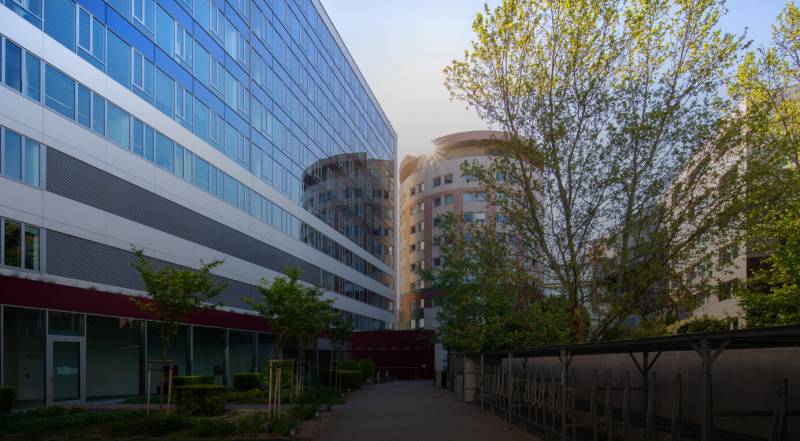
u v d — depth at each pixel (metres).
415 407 26.59
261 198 41.88
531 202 21.50
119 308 25.58
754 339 8.48
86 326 23.83
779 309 19.66
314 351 49.81
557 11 21.05
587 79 20.89
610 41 20.67
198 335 33.34
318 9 57.88
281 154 46.25
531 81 21.44
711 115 19.62
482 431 17.52
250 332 39.53
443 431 17.53
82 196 23.83
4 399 18.06
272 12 45.69
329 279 57.62
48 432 15.11
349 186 66.38
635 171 20.09
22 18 21.20
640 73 20.53
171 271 20.59
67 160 23.08
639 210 20.16
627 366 16.62
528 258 21.95
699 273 20.16
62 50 23.09
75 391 23.08
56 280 22.22
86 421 16.69
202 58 34.31
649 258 20.17
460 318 32.16
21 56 21.09
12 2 20.81
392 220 86.94
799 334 7.07
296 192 49.41
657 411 14.89
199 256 32.62
